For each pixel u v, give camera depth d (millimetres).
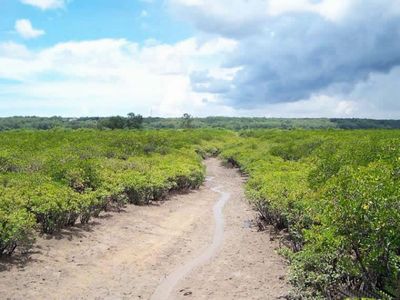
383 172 6195
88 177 14445
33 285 7625
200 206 16266
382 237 5168
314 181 11117
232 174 28875
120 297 7500
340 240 5445
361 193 5340
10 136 31219
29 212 9641
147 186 15688
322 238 5852
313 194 9875
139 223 12703
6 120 91688
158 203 16203
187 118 101250
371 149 12617
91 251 9734
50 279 7973
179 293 7734
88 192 12555
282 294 7547
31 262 8617
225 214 14719
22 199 10086
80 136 32000
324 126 108812
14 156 18172
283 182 12938
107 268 8852
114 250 9992
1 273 7926
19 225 8375
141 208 14922
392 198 5160
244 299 7434
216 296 7594
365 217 5215
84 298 7355
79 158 18891
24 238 8867
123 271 8750
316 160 17766
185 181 19781
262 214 12891
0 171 15867
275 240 10906
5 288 7367
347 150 13523
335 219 5398
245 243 10891
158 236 11477
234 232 12078
